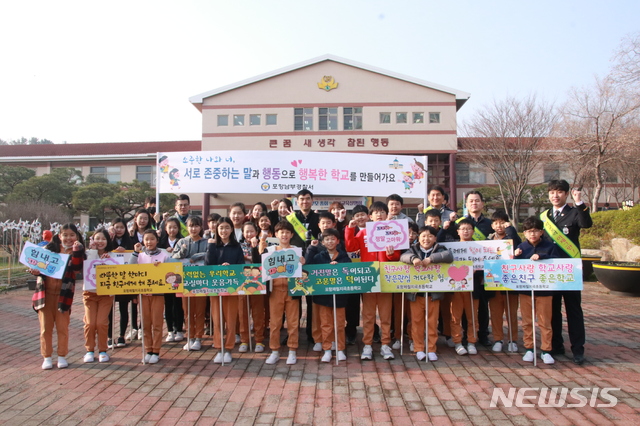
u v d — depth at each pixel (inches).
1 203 911.0
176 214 276.8
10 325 280.2
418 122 930.1
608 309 305.1
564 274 185.0
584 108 709.9
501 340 209.5
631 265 359.3
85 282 195.2
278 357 196.5
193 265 204.4
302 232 231.1
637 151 670.5
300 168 339.3
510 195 888.3
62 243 200.8
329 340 197.0
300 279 193.2
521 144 839.1
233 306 198.2
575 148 722.8
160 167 330.3
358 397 155.2
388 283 193.2
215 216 243.0
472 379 171.3
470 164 982.4
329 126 933.2
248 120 932.6
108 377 177.8
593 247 512.1
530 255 196.2
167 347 222.1
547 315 188.5
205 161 331.9
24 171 996.6
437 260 190.7
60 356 190.5
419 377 174.1
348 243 220.1
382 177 350.3
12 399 156.1
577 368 182.4
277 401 152.5
